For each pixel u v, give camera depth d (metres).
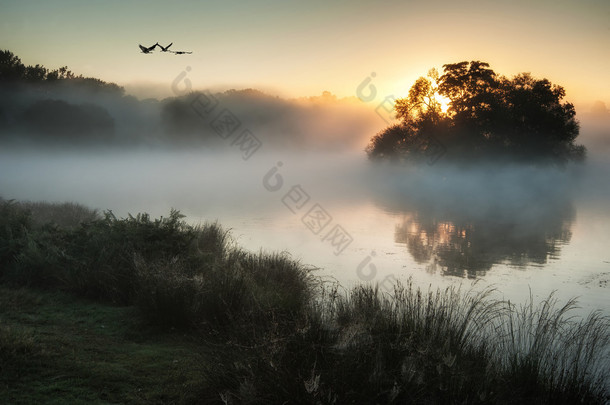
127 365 5.56
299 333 5.35
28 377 4.95
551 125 56.62
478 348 6.10
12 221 11.05
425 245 18.91
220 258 10.38
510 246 19.12
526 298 11.09
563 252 17.86
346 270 13.51
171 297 7.16
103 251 9.09
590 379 5.65
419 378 4.67
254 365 4.92
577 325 8.53
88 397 4.68
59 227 11.31
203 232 13.03
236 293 7.44
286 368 4.72
